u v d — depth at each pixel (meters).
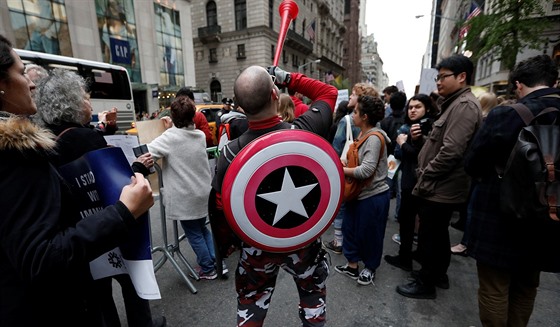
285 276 2.57
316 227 1.18
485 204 1.51
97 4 16.81
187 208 2.30
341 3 55.28
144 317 1.69
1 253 0.73
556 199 1.16
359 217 2.34
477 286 2.42
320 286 1.38
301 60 36.25
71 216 0.88
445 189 2.02
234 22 27.59
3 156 0.68
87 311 0.94
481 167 1.52
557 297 2.28
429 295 2.23
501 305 1.53
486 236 1.49
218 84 29.67
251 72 1.08
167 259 2.62
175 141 2.25
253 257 1.26
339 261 2.85
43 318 0.79
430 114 2.87
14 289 0.74
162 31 21.45
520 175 1.24
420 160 2.25
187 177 2.28
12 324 0.74
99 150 1.00
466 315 2.06
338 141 3.50
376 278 2.54
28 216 0.67
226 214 1.08
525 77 1.49
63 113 1.35
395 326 1.96
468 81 2.04
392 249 3.11
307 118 1.26
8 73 0.81
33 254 0.65
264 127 1.15
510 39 6.41
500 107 1.45
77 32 15.80
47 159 0.74
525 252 1.39
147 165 1.70
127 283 1.62
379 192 2.30
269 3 27.14
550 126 1.23
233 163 1.04
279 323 1.99
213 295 2.31
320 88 1.38
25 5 13.55
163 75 21.77
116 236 0.78
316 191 1.13
